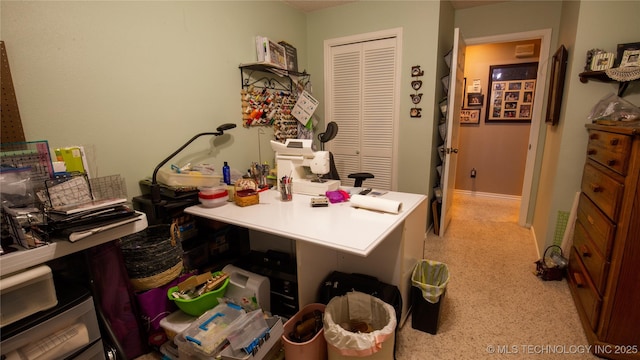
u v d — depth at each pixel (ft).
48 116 5.01
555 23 9.83
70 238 3.67
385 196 6.76
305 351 4.60
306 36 11.49
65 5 5.06
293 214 5.65
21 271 3.43
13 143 4.21
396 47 9.97
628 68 5.96
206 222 7.08
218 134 7.50
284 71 10.02
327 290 5.90
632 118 5.89
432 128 9.87
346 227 4.89
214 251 7.13
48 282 3.62
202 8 7.38
